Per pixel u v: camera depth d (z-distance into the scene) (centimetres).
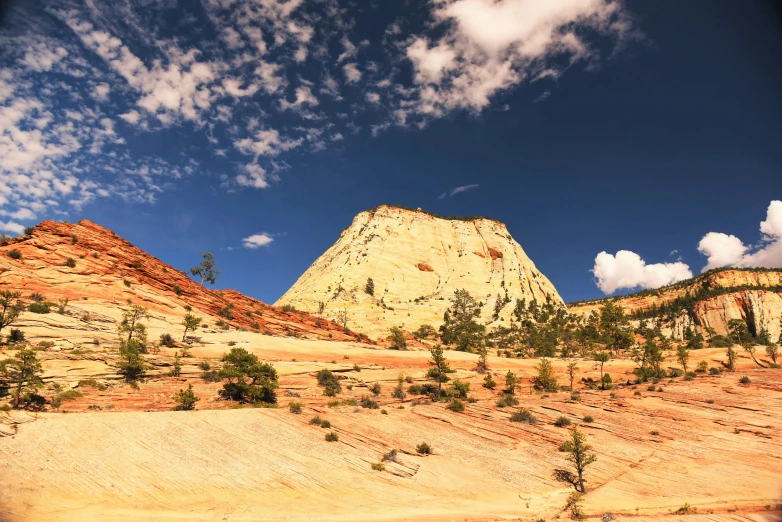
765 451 2806
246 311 8881
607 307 11419
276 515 2119
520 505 2319
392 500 2356
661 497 2345
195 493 2250
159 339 5672
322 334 9312
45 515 1892
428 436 3222
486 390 5600
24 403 3241
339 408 3816
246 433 2964
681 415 3559
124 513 1998
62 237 7156
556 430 3366
